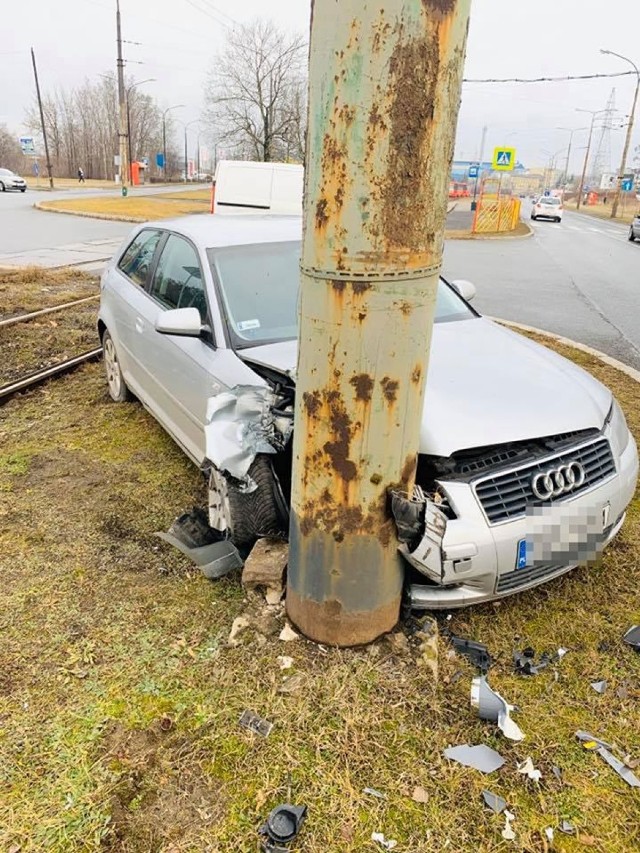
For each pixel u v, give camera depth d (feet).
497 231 87.56
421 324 6.77
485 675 8.16
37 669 8.15
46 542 10.95
